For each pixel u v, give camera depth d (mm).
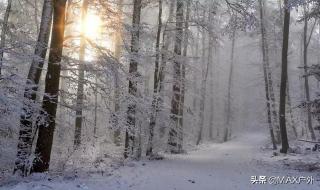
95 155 16422
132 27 15008
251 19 17625
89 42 12328
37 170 11336
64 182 10219
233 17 18312
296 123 39969
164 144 21469
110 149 19922
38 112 11047
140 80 14367
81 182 10453
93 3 14359
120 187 10383
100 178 11453
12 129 11328
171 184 11320
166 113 19484
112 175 12258
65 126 14539
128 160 16609
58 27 11836
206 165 16938
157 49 18797
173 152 22172
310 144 28312
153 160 17812
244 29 17984
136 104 15328
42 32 12109
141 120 16812
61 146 15617
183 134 23297
